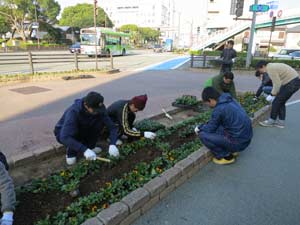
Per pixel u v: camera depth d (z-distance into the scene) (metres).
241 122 3.44
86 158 3.17
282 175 3.50
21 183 3.02
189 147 3.84
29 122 5.10
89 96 3.02
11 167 3.32
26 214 2.39
